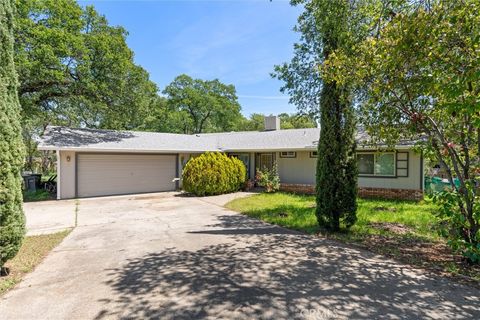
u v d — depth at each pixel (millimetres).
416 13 4035
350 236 6160
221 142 19047
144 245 5613
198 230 6875
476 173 4645
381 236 6141
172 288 3680
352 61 5094
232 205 10609
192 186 13297
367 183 12859
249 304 3256
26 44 11703
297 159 15516
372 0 5316
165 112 35469
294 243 5703
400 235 6191
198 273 4176
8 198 3883
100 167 13625
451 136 4832
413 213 8570
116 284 3805
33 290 3623
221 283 3828
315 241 5844
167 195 13859
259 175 15453
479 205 4086
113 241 5918
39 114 15492
